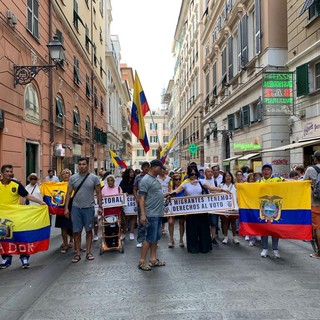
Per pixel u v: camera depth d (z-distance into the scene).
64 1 18.69
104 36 35.75
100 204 7.59
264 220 7.03
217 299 4.79
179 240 9.19
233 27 22.67
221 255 7.43
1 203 6.75
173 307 4.55
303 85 13.44
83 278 5.96
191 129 44.47
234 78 21.91
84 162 7.25
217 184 9.38
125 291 5.22
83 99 24.03
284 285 5.33
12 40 11.59
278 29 16.50
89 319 4.27
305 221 6.78
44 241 6.80
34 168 14.22
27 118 13.02
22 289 5.47
